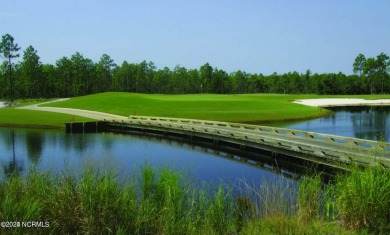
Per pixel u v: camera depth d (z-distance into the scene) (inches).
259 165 796.0
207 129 1188.5
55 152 943.7
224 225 296.2
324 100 3491.6
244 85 6038.4
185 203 324.8
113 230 269.4
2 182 325.1
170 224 280.4
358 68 5792.3
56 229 267.0
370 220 282.8
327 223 306.5
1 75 4473.4
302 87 5871.1
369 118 2014.0
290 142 811.4
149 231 284.0
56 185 308.8
